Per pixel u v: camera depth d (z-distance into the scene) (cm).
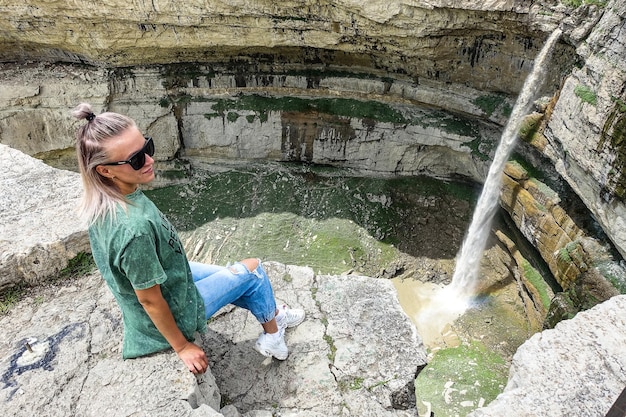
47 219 385
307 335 369
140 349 288
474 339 1190
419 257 1438
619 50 762
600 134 785
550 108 982
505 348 1147
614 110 755
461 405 1009
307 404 326
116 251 225
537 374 303
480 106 1293
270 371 345
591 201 856
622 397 219
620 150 741
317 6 1135
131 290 254
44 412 268
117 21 1220
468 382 1064
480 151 1345
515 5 973
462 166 1459
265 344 340
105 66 1427
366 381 340
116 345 310
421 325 1248
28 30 1254
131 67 1442
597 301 869
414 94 1411
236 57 1446
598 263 895
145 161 234
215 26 1234
